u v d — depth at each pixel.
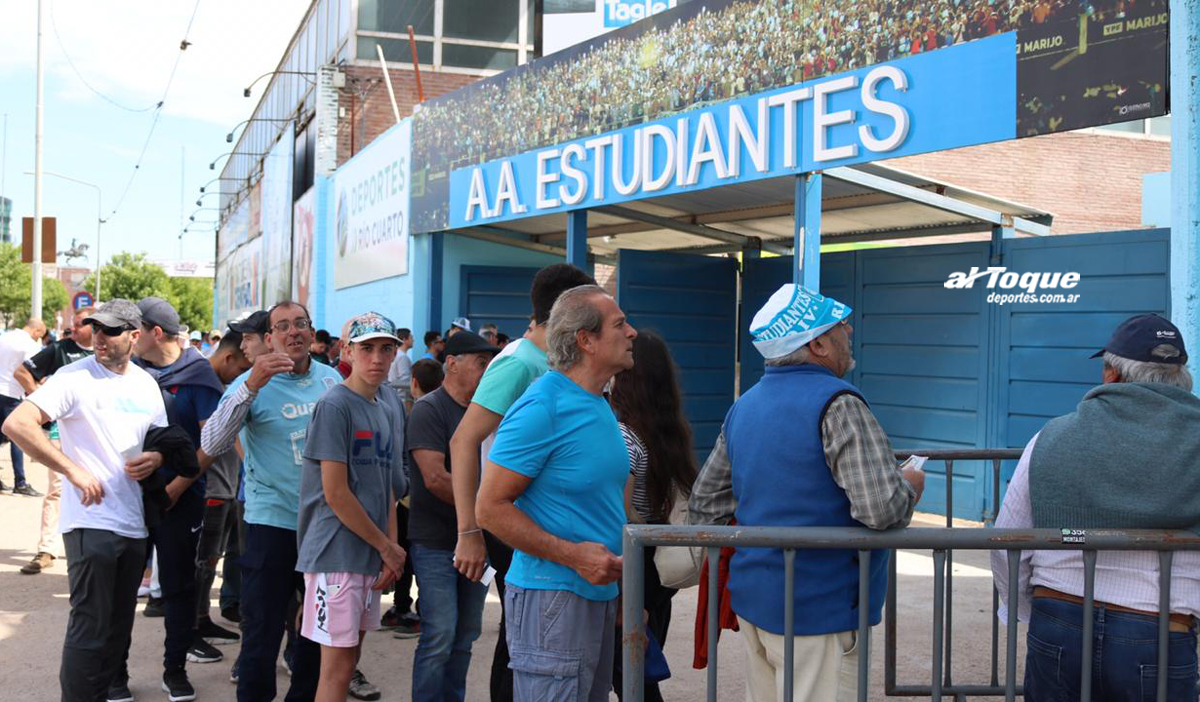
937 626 2.86
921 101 6.86
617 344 2.99
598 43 9.96
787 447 2.90
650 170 9.30
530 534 2.84
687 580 3.35
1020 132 6.22
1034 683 2.93
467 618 4.32
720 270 11.68
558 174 10.62
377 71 19.67
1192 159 4.96
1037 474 2.87
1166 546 2.67
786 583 2.83
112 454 4.25
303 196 21.81
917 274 9.84
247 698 4.29
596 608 2.98
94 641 4.19
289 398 4.50
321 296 19.98
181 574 4.90
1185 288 4.93
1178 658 2.74
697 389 11.49
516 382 3.55
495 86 11.81
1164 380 2.82
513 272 14.58
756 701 3.13
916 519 9.44
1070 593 2.83
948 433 9.54
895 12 7.02
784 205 10.21
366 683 5.00
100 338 4.29
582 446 2.93
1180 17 5.09
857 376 10.39
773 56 7.97
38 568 7.64
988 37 6.41
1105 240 8.44
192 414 5.37
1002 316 9.10
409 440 4.27
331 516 3.90
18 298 75.19
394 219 15.08
